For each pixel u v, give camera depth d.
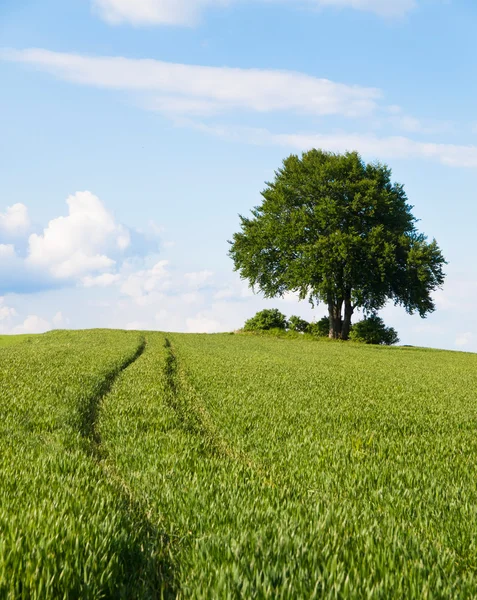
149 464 8.41
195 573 4.44
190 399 15.93
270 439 10.58
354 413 13.93
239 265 62.91
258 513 5.86
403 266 58.06
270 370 24.39
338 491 7.29
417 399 17.48
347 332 61.81
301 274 56.28
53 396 14.59
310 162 59.47
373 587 4.04
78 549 4.64
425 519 6.21
